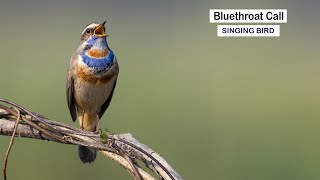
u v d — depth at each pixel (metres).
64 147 11.41
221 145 12.76
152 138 12.73
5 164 5.79
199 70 17.92
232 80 17.30
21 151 11.27
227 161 12.20
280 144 13.03
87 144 5.73
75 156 11.39
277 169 12.27
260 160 12.42
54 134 5.80
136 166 5.64
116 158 5.70
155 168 5.62
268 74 18.70
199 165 12.05
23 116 5.85
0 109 5.89
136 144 5.74
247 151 12.68
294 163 12.55
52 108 13.28
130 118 13.28
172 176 5.53
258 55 21.19
